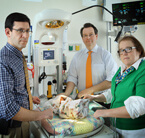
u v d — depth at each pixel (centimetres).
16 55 120
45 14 156
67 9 266
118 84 139
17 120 118
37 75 190
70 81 212
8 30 118
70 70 220
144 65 126
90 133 122
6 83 107
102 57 215
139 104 111
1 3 228
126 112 114
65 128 117
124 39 134
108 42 301
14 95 118
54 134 109
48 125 116
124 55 132
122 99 134
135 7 261
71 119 134
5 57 112
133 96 117
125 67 143
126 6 262
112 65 210
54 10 157
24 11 241
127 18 263
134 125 132
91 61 215
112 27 310
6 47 119
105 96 173
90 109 152
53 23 173
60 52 200
